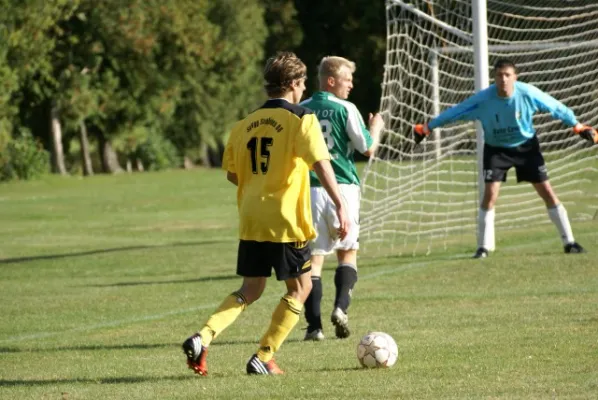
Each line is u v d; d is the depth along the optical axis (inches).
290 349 870.4
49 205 3240.7
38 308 1214.9
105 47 5467.5
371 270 1454.2
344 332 909.2
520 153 1482.5
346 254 951.0
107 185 4404.5
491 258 1488.7
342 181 940.0
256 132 733.9
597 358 744.3
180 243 1978.3
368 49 6279.5
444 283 1274.6
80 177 5157.5
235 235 2110.0
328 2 6594.5
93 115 5629.9
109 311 1175.0
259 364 738.8
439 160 2075.5
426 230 2012.8
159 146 6259.8
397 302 1135.6
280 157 723.4
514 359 757.3
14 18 4731.8
